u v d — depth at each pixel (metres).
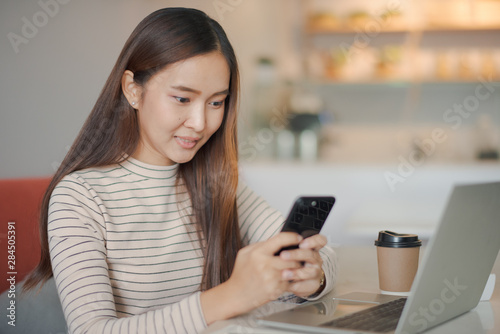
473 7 3.99
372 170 3.50
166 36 0.96
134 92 1.04
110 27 3.40
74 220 0.96
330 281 1.02
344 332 0.74
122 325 0.81
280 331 0.76
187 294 1.10
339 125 4.34
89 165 1.06
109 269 1.02
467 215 0.77
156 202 1.09
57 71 3.33
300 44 4.36
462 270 0.84
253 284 0.79
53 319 1.21
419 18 4.05
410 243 1.05
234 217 1.17
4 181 1.29
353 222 2.87
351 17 4.15
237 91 1.10
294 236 0.80
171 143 1.01
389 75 4.11
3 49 3.25
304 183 3.57
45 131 3.32
